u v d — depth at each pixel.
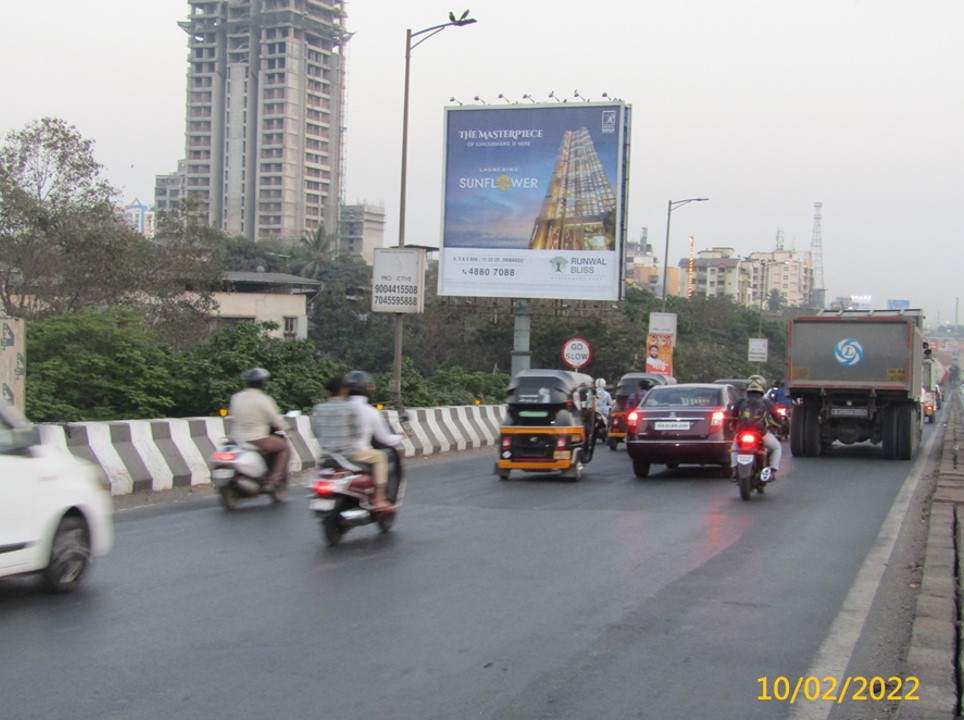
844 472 21.00
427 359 54.16
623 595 8.66
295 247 93.94
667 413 18.86
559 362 51.94
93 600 8.33
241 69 158.50
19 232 35.88
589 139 33.84
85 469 9.10
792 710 5.75
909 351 23.92
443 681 6.18
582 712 5.63
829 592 8.91
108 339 23.30
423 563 10.07
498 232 34.53
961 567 9.89
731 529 12.57
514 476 19.52
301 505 14.34
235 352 24.88
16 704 5.69
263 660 6.60
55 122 37.00
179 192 181.75
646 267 163.50
